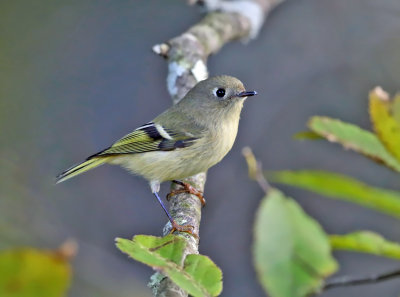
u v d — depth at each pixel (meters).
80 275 9.52
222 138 7.56
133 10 13.01
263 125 11.77
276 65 12.08
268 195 2.62
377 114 2.90
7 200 10.24
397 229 10.71
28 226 10.04
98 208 11.55
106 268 9.97
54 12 12.91
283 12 12.27
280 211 2.59
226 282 10.78
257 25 10.09
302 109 11.74
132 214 11.66
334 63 11.88
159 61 12.62
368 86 11.61
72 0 13.06
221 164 11.62
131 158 7.54
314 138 3.79
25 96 12.14
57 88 12.36
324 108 11.70
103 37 12.84
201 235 11.15
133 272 10.18
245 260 10.95
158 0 13.05
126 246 3.22
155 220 11.70
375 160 3.32
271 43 12.19
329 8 12.12
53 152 11.78
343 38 11.96
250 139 11.70
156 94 12.46
